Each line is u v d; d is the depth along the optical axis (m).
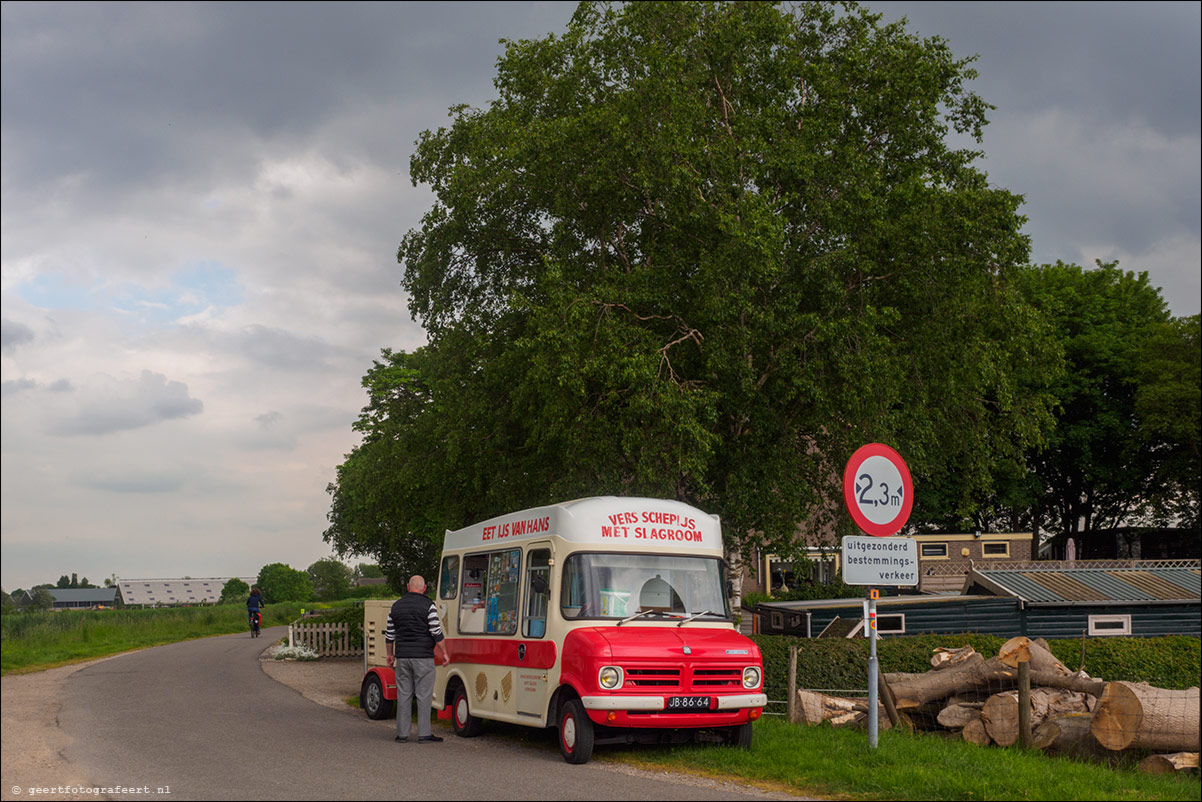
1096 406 51.69
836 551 21.25
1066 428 51.28
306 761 10.54
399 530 28.03
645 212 20.78
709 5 22.19
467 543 14.00
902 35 22.39
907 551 10.48
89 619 34.97
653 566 11.75
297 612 56.25
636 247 21.88
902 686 13.30
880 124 21.81
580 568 11.44
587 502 11.91
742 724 11.12
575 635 10.97
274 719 14.53
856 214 19.69
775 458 19.81
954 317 20.91
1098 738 10.68
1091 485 54.75
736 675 11.04
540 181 20.92
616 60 22.22
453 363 22.55
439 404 22.98
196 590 162.75
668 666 10.67
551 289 18.89
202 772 9.87
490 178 21.45
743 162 19.59
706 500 20.36
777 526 19.70
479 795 8.60
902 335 21.27
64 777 9.60
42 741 12.05
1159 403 47.59
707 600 11.84
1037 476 52.50
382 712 14.75
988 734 11.89
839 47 23.23
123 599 152.12
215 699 17.34
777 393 19.55
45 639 30.28
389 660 14.42
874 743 10.26
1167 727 10.47
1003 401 22.78
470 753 11.29
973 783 8.70
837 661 17.33
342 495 46.50
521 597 12.20
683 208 19.20
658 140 18.94
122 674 22.25
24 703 16.36
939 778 8.87
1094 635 23.00
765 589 44.25
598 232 21.59
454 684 13.59
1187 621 23.69
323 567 132.75
